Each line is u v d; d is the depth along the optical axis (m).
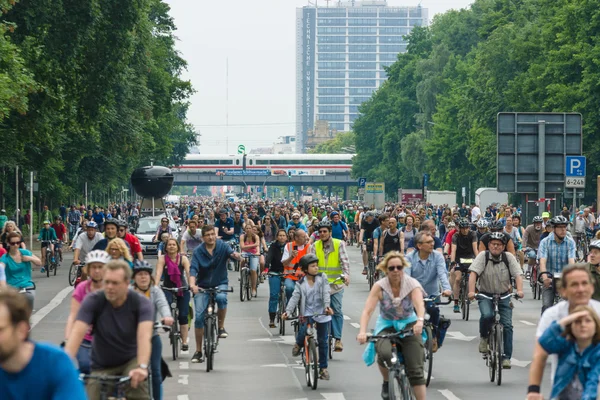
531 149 69.88
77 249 50.62
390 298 26.81
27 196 152.25
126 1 87.31
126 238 44.59
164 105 160.00
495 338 34.47
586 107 139.38
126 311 21.08
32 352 14.35
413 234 61.72
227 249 39.22
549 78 150.12
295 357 41.47
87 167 171.00
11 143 89.94
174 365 39.09
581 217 103.56
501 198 194.62
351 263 107.88
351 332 49.62
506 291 35.16
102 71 89.56
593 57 136.88
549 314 18.33
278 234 50.19
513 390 32.97
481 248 46.53
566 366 17.55
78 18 82.56
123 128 130.50
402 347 26.44
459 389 33.25
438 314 34.69
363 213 114.31
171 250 40.44
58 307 61.91
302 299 34.62
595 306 19.25
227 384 34.62
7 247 42.06
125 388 21.12
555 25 148.75
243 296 67.50
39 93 85.19
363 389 33.53
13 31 74.56
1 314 13.92
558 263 41.53
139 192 142.00
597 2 137.62
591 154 142.12
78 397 14.27
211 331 37.88
